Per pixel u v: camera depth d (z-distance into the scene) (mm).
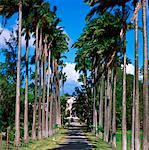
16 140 33562
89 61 69125
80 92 100375
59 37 60438
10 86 40844
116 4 30812
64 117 119625
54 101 74125
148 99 25281
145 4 23891
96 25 37375
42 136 49281
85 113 94062
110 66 40625
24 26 40062
